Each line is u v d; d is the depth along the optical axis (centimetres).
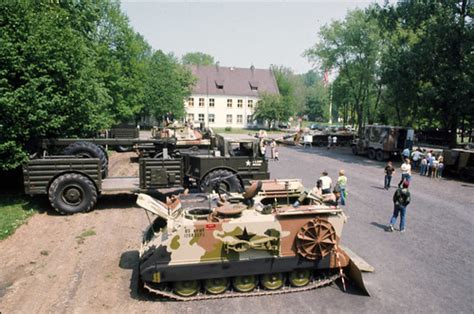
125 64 3822
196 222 736
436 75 2708
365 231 1166
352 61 4266
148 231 841
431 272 891
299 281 809
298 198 911
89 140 1591
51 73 1423
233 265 752
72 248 969
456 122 2852
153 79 5291
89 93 1811
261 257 764
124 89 3512
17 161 1308
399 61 2903
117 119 3544
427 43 2703
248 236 751
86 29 2375
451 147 2886
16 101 1266
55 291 757
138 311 699
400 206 1155
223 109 6719
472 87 2436
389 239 1104
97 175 1259
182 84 6141
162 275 725
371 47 4038
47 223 1150
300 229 784
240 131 6238
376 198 1594
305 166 2409
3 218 1147
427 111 3002
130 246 993
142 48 4369
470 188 1897
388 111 4556
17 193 1453
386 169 1789
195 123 3972
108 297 742
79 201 1246
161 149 2142
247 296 771
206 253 737
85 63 1691
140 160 1310
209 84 6719
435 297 774
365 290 775
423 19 2830
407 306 737
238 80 6925
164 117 5516
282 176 2008
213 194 888
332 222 798
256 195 874
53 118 1398
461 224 1272
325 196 866
